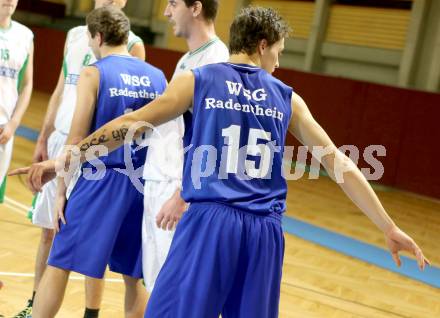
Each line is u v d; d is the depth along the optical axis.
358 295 5.80
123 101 3.44
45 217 4.09
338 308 5.34
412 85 14.98
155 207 3.49
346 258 7.14
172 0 3.72
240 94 2.60
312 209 9.80
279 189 2.66
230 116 2.56
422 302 5.91
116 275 5.31
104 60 3.46
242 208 2.54
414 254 2.55
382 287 6.20
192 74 2.58
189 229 2.54
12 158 10.06
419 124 12.66
